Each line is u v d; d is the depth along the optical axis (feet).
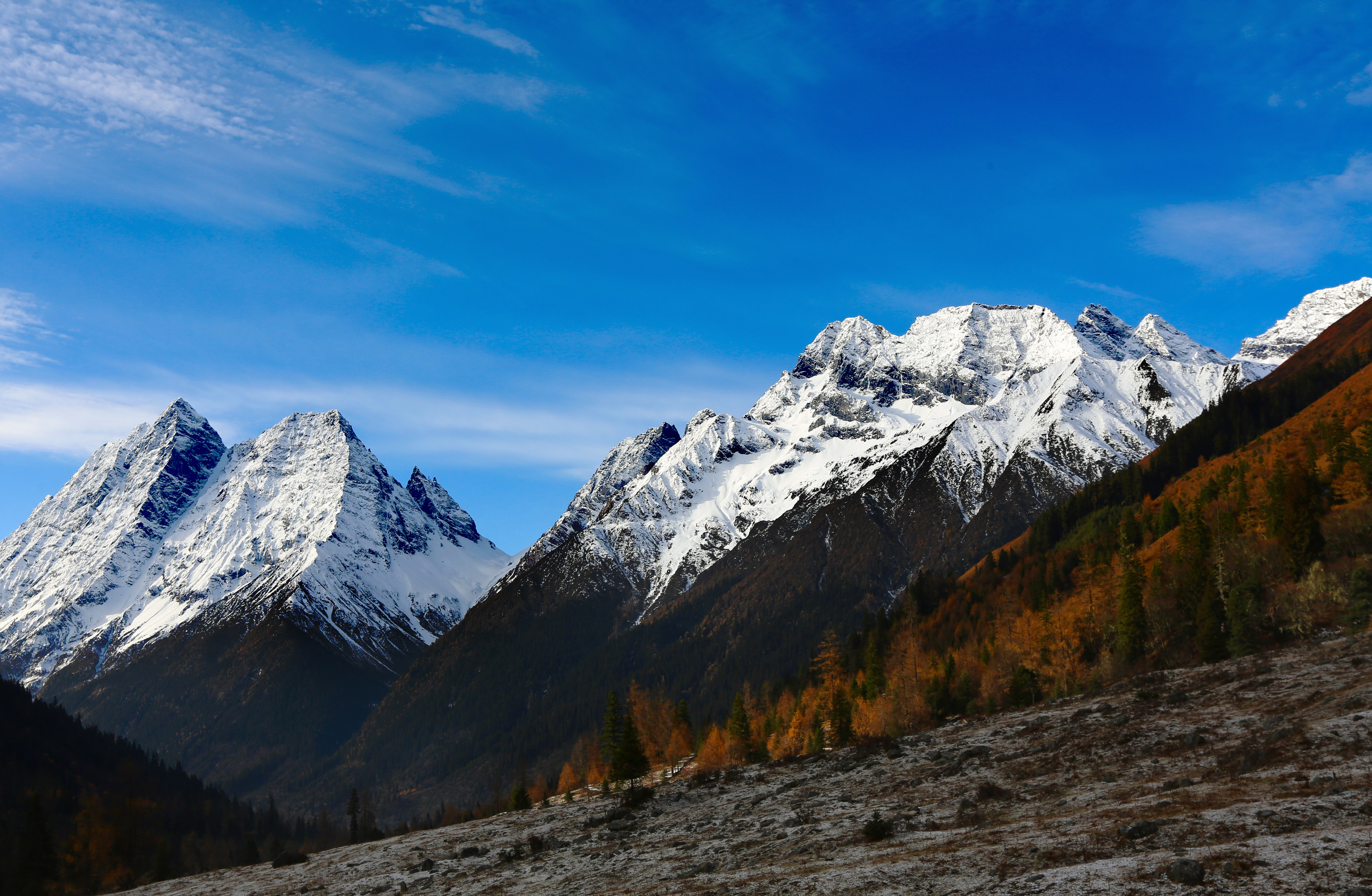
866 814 201.67
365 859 288.10
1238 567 390.83
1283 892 102.63
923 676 488.02
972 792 200.44
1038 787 189.06
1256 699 211.82
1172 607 397.19
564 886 197.47
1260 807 132.57
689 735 609.83
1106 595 441.27
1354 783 136.56
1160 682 279.69
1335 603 324.19
